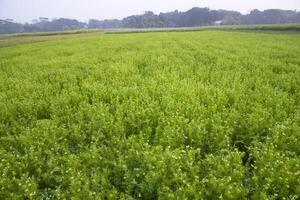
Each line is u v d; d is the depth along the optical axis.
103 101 10.98
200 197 5.17
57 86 13.27
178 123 8.05
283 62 18.19
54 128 8.05
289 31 59.31
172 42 32.66
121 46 29.86
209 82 13.31
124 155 6.75
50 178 6.16
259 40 33.25
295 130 7.39
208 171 6.12
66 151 7.01
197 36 42.66
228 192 5.13
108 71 15.55
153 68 16.53
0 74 17.33
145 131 7.97
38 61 21.78
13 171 6.11
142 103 9.66
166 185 5.66
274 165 5.91
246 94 11.07
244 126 7.98
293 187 5.51
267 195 5.29
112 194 5.32
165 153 6.22
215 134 7.51
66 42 39.75
